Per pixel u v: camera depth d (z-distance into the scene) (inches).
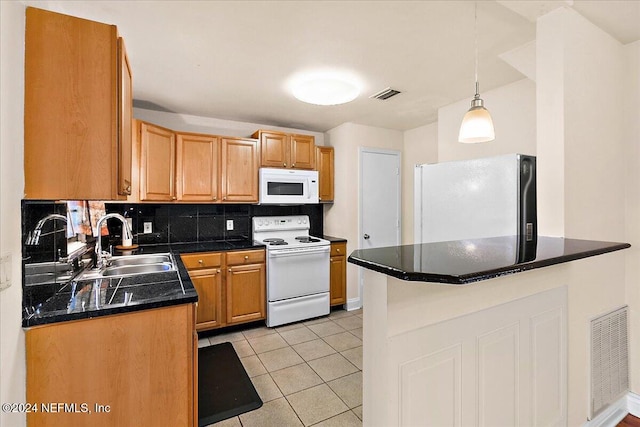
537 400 54.7
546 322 56.1
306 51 76.9
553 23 58.9
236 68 86.3
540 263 38.4
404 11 61.1
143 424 50.9
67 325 46.1
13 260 40.6
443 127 119.3
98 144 48.1
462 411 44.7
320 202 149.1
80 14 61.4
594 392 65.9
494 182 65.4
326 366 92.7
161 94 106.0
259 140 132.2
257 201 132.1
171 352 52.9
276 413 71.8
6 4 38.4
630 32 68.5
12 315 40.2
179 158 117.7
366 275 41.3
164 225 126.3
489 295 47.8
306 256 129.4
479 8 60.3
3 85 37.8
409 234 155.4
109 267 82.4
